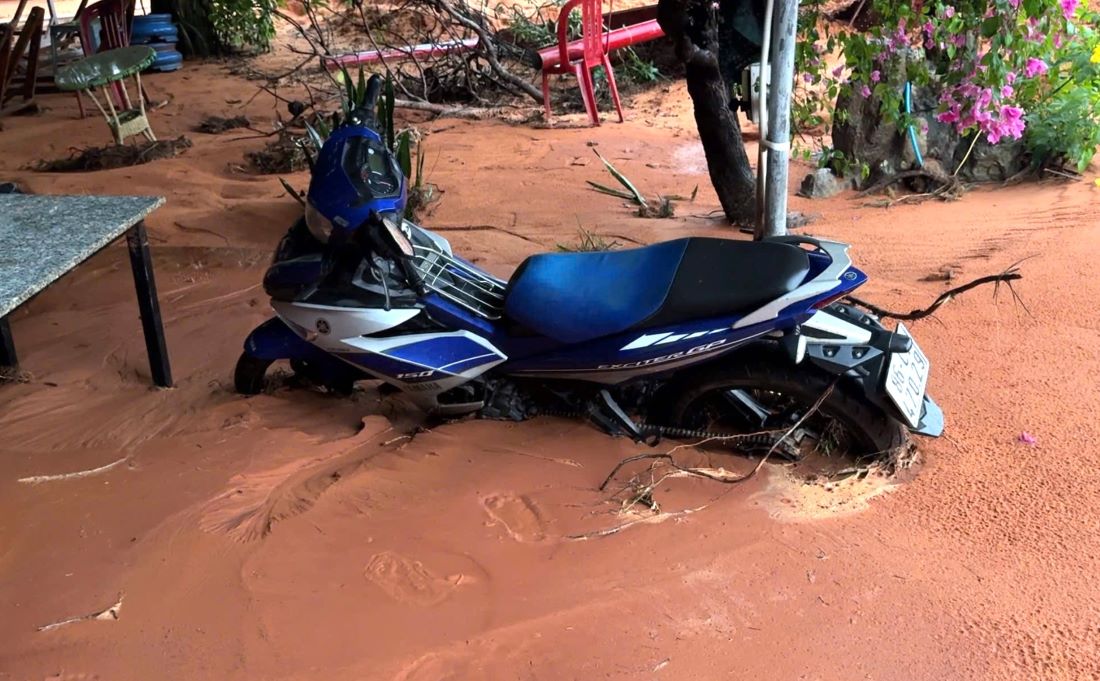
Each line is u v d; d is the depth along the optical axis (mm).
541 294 3307
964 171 6633
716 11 5547
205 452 3455
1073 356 3891
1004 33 5645
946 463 3207
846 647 2426
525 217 6434
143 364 4316
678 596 2627
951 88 6117
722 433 3441
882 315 3326
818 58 6219
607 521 2973
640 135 8961
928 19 5789
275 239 6027
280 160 7859
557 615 2564
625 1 14133
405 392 3594
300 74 12289
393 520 3004
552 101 10609
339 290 3396
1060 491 3016
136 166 7977
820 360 3020
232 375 4168
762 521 2955
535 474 3238
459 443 3441
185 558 2834
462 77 11156
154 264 5602
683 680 2338
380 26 13961
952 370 3840
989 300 4492
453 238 5969
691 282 3082
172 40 13000
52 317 4895
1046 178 6426
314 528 2967
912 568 2709
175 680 2377
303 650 2459
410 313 3377
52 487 3246
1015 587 2611
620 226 6164
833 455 3293
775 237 3271
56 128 9727
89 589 2713
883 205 6293
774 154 4395
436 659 2416
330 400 3961
